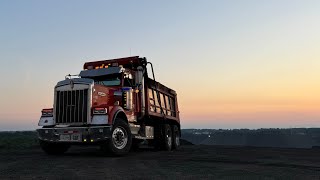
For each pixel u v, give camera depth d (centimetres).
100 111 1079
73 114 1100
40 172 693
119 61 1405
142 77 1359
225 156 1169
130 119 1250
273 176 668
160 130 1523
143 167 795
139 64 1383
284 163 942
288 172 733
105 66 1381
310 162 991
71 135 1081
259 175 679
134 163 888
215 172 717
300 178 648
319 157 1195
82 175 653
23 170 725
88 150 1472
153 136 1498
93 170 730
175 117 1783
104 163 881
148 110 1392
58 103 1124
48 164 847
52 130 1102
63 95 1121
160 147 1534
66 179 605
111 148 1080
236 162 949
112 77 1292
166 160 986
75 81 1113
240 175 675
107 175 655
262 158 1104
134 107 1298
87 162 905
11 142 1888
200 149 1680
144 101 1371
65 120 1108
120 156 1130
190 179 618
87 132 1064
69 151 1395
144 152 1388
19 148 1617
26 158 1027
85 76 1313
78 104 1097
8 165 823
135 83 1348
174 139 1639
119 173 685
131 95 1275
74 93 1109
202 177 643
